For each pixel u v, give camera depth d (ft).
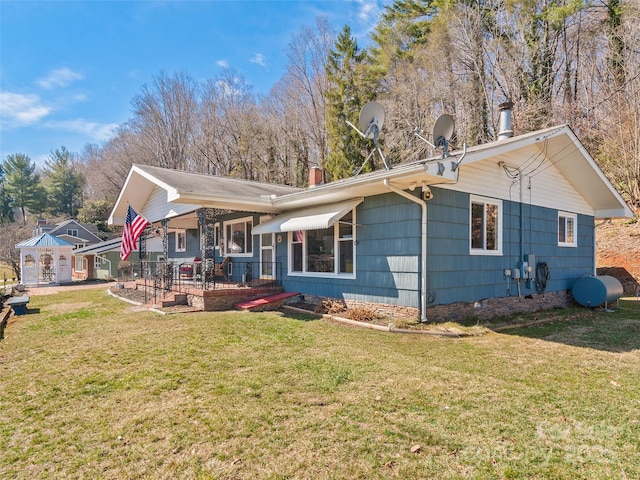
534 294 45.19
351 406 16.66
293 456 12.89
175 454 13.14
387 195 36.17
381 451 13.12
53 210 232.73
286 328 32.50
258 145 144.15
